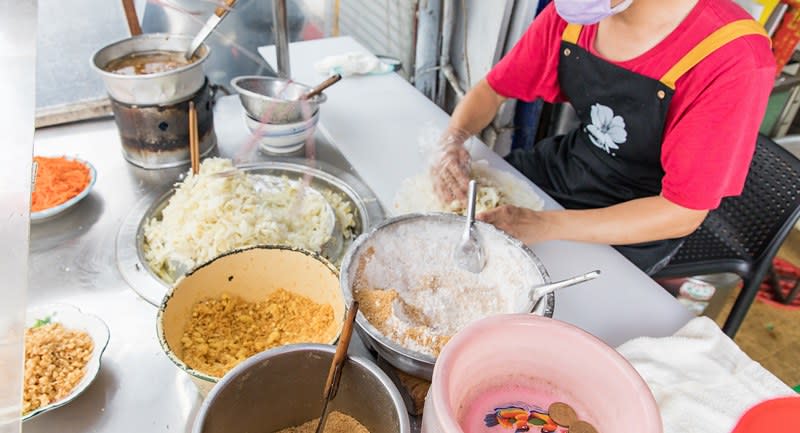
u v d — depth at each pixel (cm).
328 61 181
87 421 73
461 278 91
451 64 248
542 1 208
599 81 131
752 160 144
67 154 129
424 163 137
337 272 82
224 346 80
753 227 150
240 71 205
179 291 78
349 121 154
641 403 50
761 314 224
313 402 67
